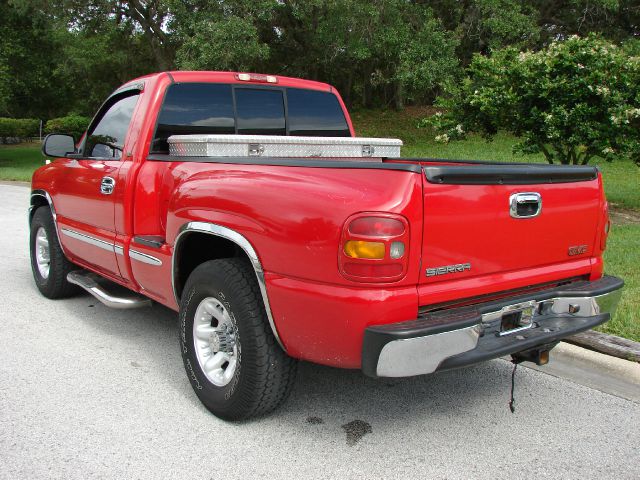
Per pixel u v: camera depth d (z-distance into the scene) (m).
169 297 3.93
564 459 3.08
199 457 3.04
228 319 3.33
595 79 8.78
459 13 24.03
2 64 26.16
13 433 3.24
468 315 2.83
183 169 3.78
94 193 4.60
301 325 2.86
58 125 41.28
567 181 3.37
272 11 19.95
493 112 9.66
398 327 2.64
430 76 20.53
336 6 19.69
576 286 3.44
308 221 2.78
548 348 3.37
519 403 3.72
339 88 31.38
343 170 2.86
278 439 3.23
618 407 3.68
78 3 22.36
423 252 2.74
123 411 3.52
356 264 2.64
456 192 2.82
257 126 4.76
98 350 4.51
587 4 25.84
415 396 3.80
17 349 4.50
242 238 3.10
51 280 5.64
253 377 3.13
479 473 2.94
